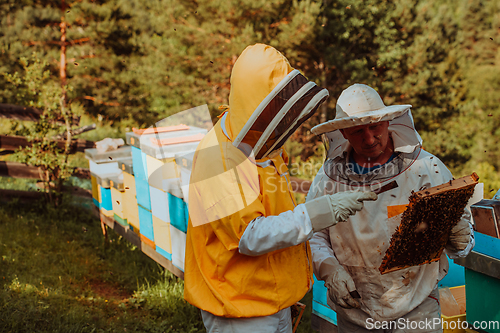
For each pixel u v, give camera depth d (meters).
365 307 1.93
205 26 10.41
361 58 11.78
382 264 1.69
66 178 6.53
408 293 1.86
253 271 1.71
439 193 1.54
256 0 9.71
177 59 11.32
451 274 2.97
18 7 12.34
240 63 1.62
